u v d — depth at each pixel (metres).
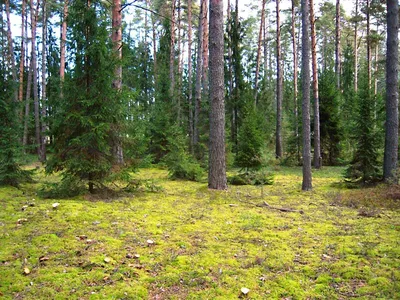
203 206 7.20
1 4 21.75
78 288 3.28
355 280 3.51
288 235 5.08
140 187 9.49
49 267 3.75
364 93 10.89
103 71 7.34
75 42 7.39
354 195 8.44
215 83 9.18
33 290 3.23
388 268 3.78
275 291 3.27
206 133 16.70
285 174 14.82
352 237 4.95
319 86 18.73
